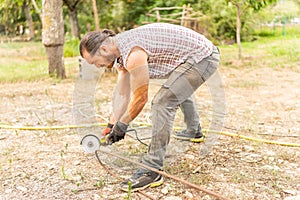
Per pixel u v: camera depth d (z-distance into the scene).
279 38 17.52
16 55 13.50
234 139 4.27
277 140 4.31
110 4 17.58
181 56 3.02
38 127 4.68
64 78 8.02
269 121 5.10
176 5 15.35
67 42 13.95
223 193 3.04
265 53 12.12
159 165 3.15
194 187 2.88
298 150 3.99
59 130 4.62
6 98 6.32
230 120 5.09
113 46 2.92
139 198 2.97
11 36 23.55
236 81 7.88
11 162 3.63
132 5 17.19
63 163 3.61
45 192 3.06
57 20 7.68
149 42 2.90
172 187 3.14
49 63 7.95
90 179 3.28
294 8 20.25
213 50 3.22
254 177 3.32
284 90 7.04
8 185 3.18
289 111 5.59
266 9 18.88
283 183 3.22
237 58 11.06
